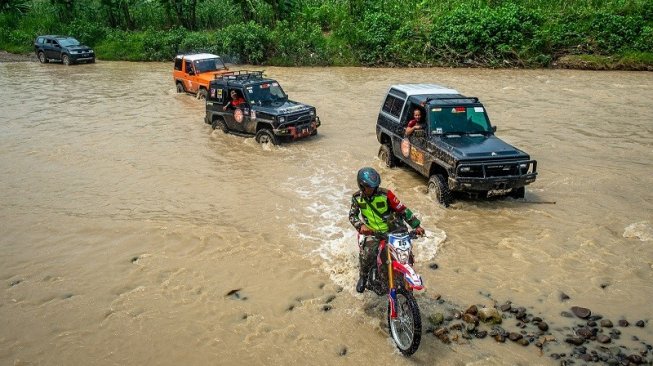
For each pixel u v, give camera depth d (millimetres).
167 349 5547
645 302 6188
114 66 30125
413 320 4973
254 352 5457
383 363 5207
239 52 30125
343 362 5246
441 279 6742
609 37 25531
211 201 9602
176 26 36969
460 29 27156
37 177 11148
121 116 16781
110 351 5543
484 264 7109
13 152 12984
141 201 9695
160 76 25797
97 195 10055
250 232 8234
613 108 16625
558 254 7336
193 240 8008
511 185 8719
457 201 9273
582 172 10758
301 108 13148
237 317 6078
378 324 5832
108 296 6574
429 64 27453
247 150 12836
